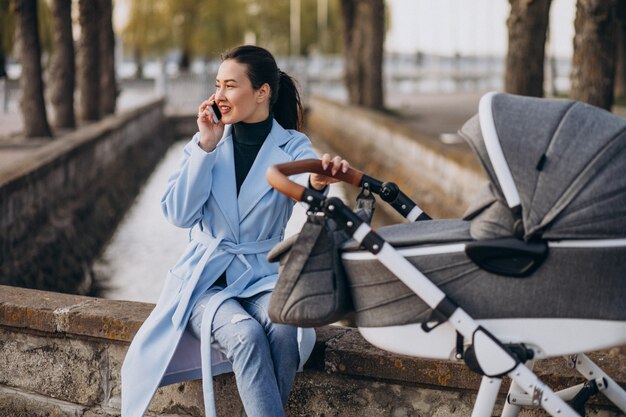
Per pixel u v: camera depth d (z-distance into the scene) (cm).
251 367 300
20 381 394
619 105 2106
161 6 4662
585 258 241
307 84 3744
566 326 246
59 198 1127
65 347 383
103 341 375
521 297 247
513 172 243
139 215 1543
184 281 330
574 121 244
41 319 381
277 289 271
